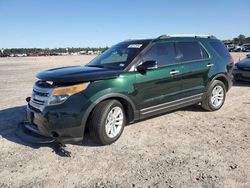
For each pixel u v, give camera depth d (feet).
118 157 14.90
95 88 15.69
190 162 14.15
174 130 18.90
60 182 12.54
